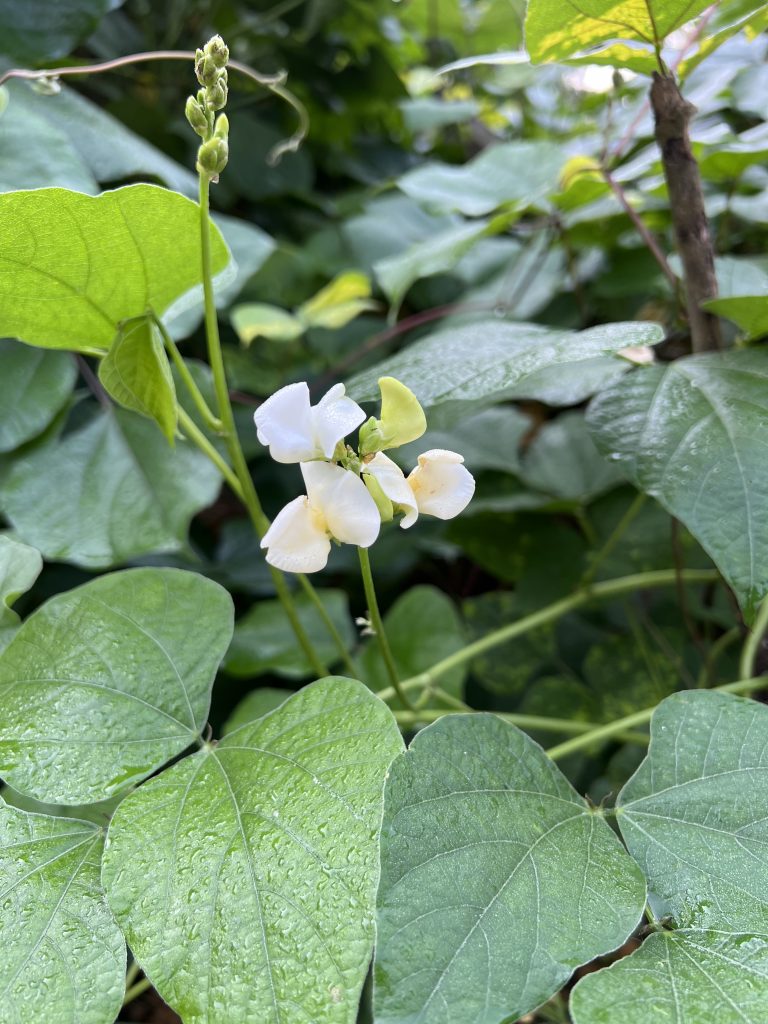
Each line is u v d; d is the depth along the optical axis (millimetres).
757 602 168
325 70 504
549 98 604
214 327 202
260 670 314
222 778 164
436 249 363
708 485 181
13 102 290
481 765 162
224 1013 131
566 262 432
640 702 322
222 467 224
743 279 283
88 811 198
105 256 194
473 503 344
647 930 151
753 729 171
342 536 158
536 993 128
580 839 156
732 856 153
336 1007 128
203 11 466
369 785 153
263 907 140
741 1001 128
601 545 348
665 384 207
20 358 275
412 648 317
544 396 291
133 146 320
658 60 215
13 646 182
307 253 460
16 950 147
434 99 642
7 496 267
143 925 142
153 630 191
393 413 166
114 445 284
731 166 312
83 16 314
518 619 361
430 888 141
